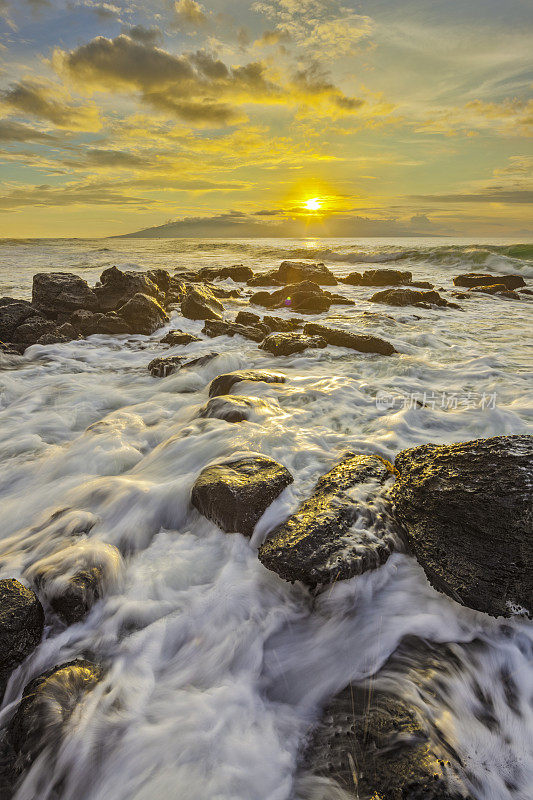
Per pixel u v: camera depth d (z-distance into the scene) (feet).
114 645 9.38
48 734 7.39
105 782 7.07
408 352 32.27
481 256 97.91
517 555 9.82
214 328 39.99
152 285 53.31
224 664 9.07
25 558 11.71
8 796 6.98
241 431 17.39
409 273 76.89
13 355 33.88
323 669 8.95
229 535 12.07
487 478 10.89
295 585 10.53
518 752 7.54
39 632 9.49
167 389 25.95
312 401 21.44
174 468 15.53
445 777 6.63
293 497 13.32
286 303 58.29
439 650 9.21
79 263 115.65
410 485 12.16
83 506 13.94
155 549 12.16
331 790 6.77
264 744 7.49
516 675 8.79
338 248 147.95
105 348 37.01
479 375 25.80
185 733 7.64
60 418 21.91
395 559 11.28
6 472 16.48
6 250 186.50
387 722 7.64
